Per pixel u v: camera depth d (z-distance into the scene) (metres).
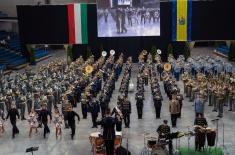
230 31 48.31
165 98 33.31
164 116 27.95
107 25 47.84
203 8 48.12
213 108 29.77
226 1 47.75
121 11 47.38
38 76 37.34
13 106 24.77
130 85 35.81
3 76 42.22
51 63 44.41
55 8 49.28
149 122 26.56
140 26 47.59
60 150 21.75
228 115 27.86
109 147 18.05
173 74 42.72
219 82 31.34
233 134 23.53
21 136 24.58
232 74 35.84
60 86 32.59
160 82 40.34
